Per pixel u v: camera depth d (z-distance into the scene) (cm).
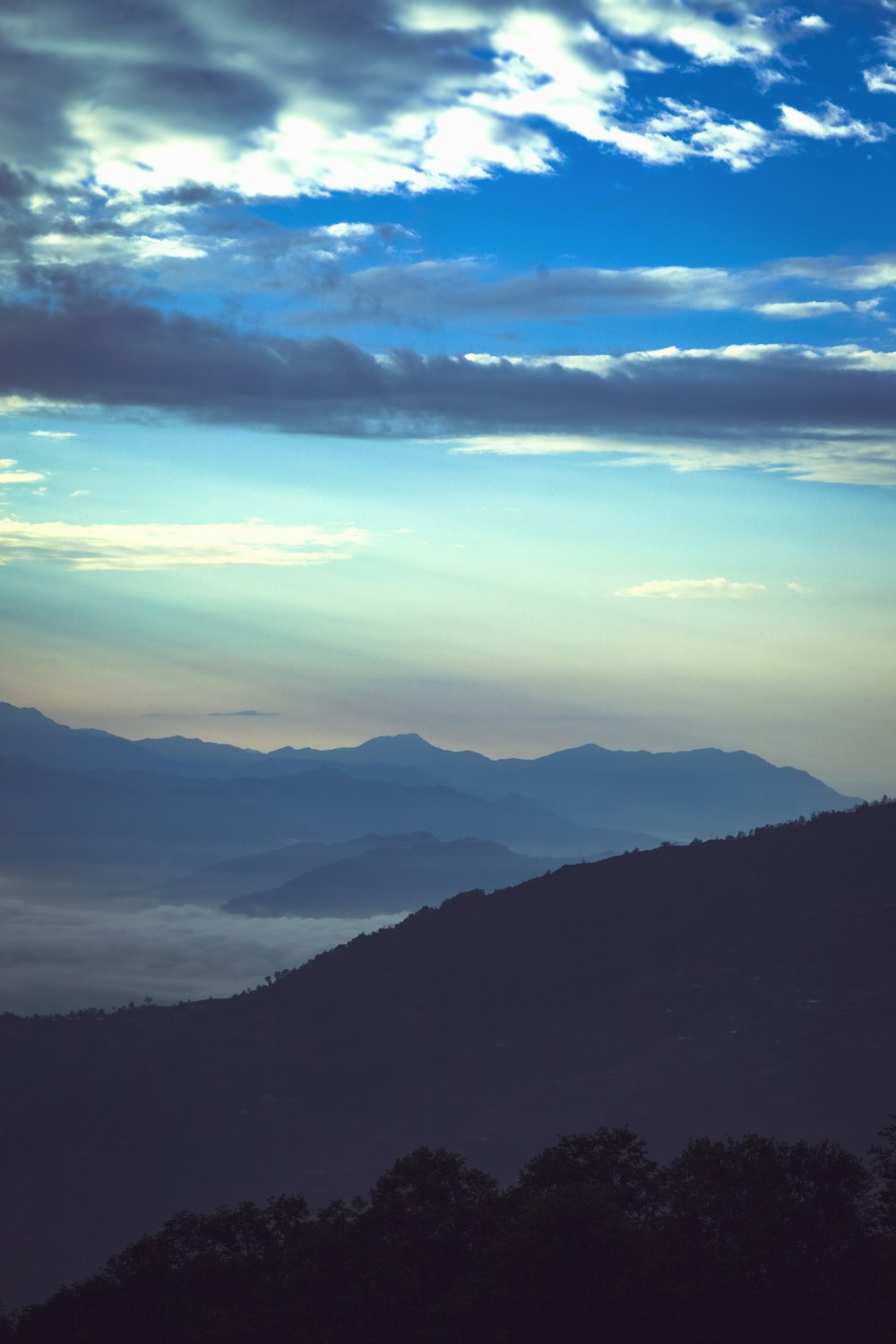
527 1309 6550
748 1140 7469
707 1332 6394
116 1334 7619
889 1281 6650
